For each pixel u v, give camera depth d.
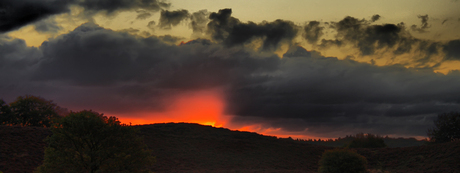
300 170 36.12
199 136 52.41
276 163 39.69
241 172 30.52
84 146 16.73
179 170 32.06
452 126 59.72
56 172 15.84
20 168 25.84
